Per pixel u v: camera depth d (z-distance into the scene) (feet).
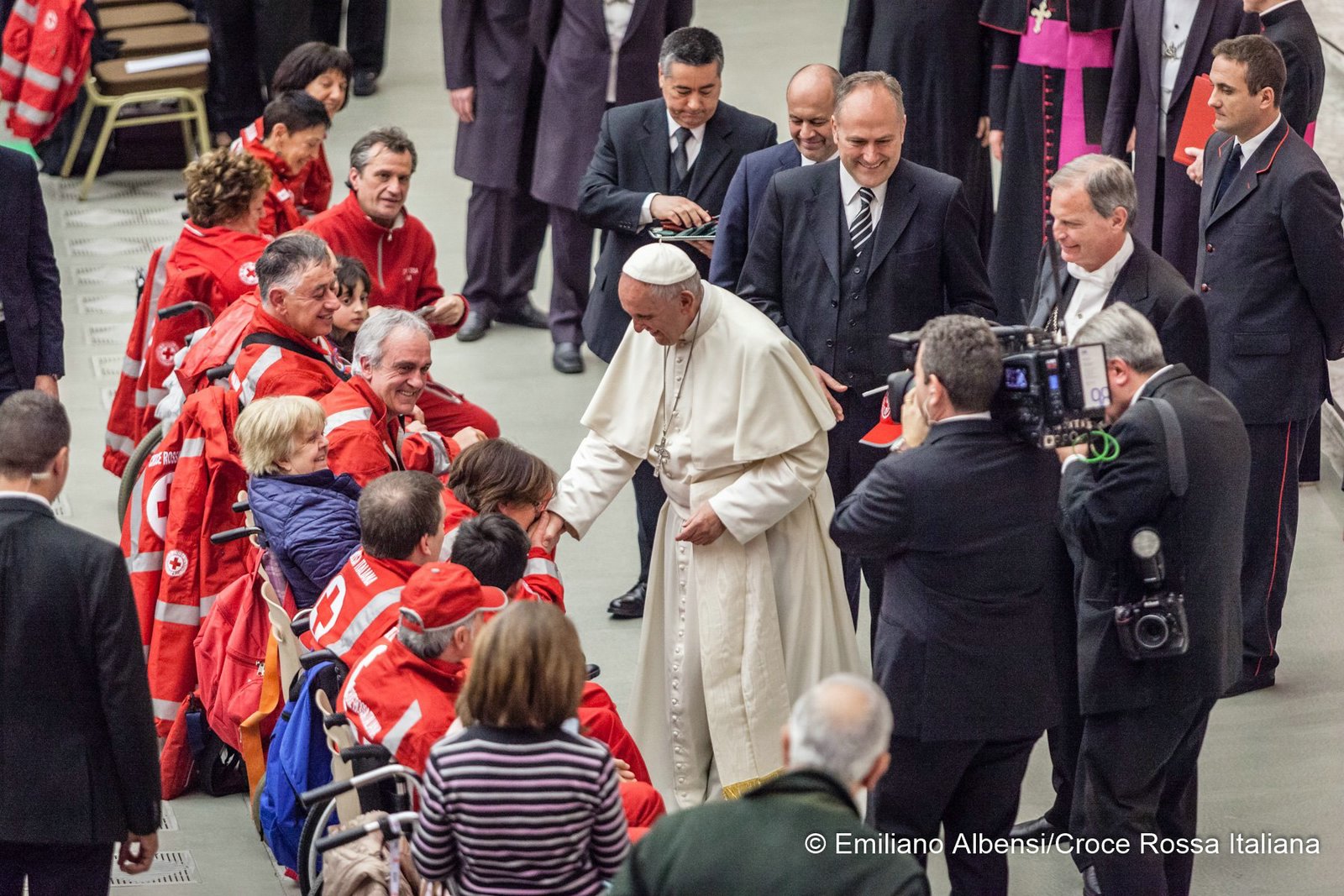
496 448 55.88
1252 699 69.72
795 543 58.90
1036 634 49.55
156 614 64.69
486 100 98.53
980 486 47.80
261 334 64.59
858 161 61.21
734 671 58.18
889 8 92.38
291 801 53.88
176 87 117.08
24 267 71.31
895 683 49.42
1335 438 88.94
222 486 63.98
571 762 39.86
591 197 77.51
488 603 48.24
